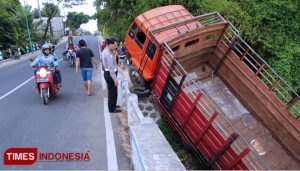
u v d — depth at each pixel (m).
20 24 40.28
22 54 34.28
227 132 7.23
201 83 10.17
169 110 8.77
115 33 20.19
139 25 10.52
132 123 4.93
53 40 49.81
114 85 7.72
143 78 10.16
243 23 13.88
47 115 7.82
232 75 9.91
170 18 10.66
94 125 6.96
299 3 13.85
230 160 6.88
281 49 14.05
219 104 9.75
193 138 8.02
